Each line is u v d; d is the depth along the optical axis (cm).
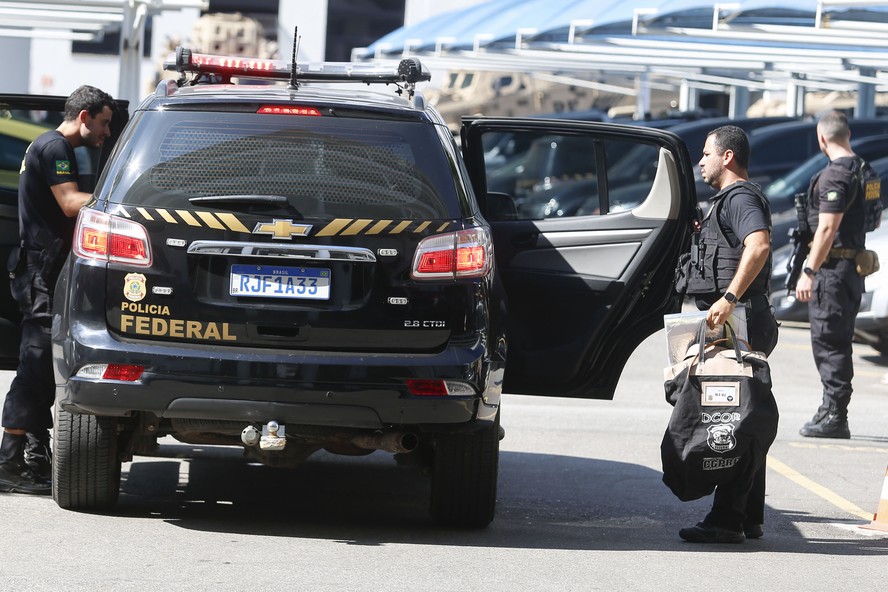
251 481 2147
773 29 3862
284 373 1608
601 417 2934
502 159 7181
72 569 1513
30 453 1950
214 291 1623
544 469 2369
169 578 1488
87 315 1638
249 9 8575
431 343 1645
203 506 1931
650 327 1973
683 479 1780
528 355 1973
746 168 1864
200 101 1684
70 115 1945
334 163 1656
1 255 2028
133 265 1625
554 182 6688
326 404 1616
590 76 7638
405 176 1669
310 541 1717
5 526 1720
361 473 2269
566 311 1973
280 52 8625
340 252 1622
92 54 8931
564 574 1592
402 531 1816
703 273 1844
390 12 8750
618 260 1959
